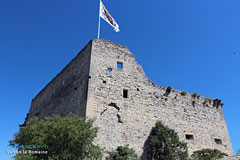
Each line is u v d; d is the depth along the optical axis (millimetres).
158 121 25578
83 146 16453
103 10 29047
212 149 26656
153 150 23359
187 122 28375
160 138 23594
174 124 27000
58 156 15023
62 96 28766
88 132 16266
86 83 23234
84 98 22500
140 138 23359
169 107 27703
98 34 26859
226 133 31766
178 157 23266
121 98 24172
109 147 21141
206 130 29719
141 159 22281
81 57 26984
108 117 22438
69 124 16344
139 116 24500
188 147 26719
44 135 15461
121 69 25875
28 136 15883
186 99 30188
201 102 31672
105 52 25734
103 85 23641
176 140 23875
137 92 25734
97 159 17391
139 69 27391
